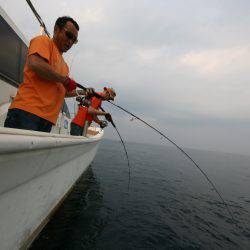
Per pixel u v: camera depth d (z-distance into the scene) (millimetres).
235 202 7539
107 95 4770
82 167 5508
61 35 2102
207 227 4801
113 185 7133
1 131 1163
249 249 4090
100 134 7395
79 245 3250
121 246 3475
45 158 1980
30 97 1870
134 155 20750
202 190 8625
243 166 28516
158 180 9188
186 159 26219
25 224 2184
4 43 3115
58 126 5211
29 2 3045
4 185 1439
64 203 4730
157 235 4020
